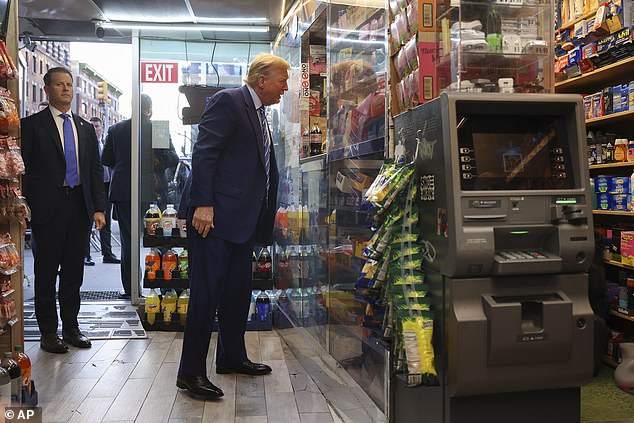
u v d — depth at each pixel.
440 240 2.12
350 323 2.87
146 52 4.93
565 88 4.27
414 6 2.34
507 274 2.07
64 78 3.89
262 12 4.50
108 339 4.11
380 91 2.67
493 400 2.16
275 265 4.70
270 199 3.45
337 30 3.35
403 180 2.28
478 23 2.30
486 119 2.18
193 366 3.02
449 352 2.08
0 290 3.22
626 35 3.42
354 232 2.88
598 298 3.46
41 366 3.49
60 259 3.89
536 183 2.16
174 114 4.96
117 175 5.43
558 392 2.22
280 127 4.79
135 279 5.08
